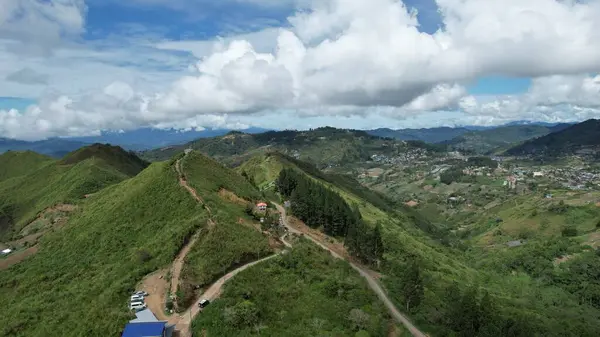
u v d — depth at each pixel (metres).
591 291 153.62
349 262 113.44
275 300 81.06
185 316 72.56
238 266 92.12
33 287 101.25
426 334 83.06
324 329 73.81
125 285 82.19
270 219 123.12
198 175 140.62
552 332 106.56
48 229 172.62
